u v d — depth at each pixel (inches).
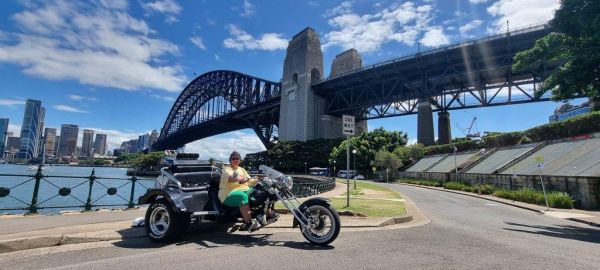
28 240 229.1
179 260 199.3
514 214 589.3
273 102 4527.6
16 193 1370.6
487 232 339.9
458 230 345.4
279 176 259.9
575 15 474.6
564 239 321.1
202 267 185.2
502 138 1558.8
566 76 509.0
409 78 3184.1
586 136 983.0
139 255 211.2
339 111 3767.2
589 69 493.4
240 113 5157.5
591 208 706.8
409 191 1229.7
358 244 251.3
